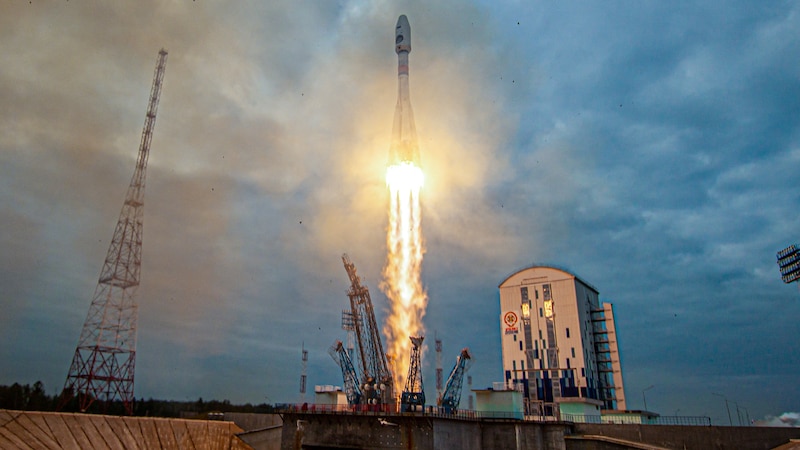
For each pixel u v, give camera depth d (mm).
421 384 76500
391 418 65562
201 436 86750
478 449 72938
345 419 68875
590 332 126938
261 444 92812
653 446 66062
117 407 113062
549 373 119000
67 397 102688
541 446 73375
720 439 67812
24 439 64125
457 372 81062
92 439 71500
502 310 128500
